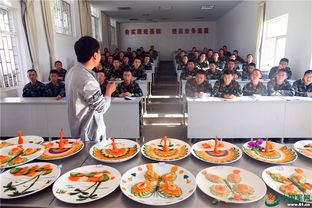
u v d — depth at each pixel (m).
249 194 0.73
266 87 3.53
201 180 0.81
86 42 1.17
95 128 1.31
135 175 0.86
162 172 0.88
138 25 12.41
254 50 6.27
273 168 0.87
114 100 2.82
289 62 4.53
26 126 2.92
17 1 3.92
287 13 4.57
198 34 12.34
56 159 1.00
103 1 7.09
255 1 6.17
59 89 3.67
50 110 2.86
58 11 5.48
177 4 7.59
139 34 12.48
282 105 2.70
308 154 0.98
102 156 1.01
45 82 4.35
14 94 3.95
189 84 3.63
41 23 4.60
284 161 0.94
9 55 3.93
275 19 5.14
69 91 1.21
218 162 0.94
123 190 0.76
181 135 3.29
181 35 12.38
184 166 0.94
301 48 4.13
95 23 8.45
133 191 0.76
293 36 4.38
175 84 5.98
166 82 6.45
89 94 1.16
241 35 7.48
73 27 6.22
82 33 6.72
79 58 1.20
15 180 0.83
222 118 2.79
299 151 1.01
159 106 4.48
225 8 8.48
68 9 6.02
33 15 4.14
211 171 0.87
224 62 6.27
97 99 1.17
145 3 7.38
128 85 3.44
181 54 7.16
